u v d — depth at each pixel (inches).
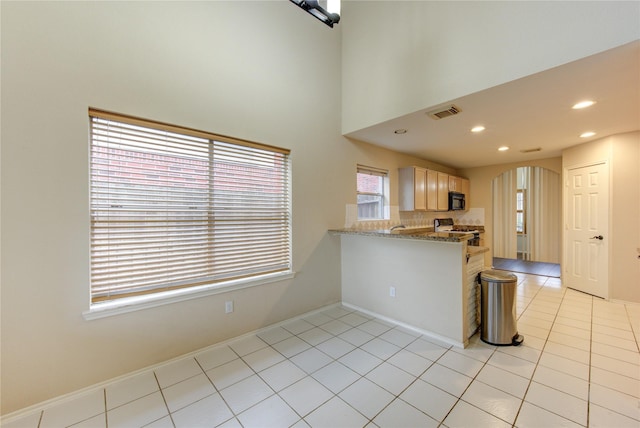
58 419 66.4
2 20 64.7
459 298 100.0
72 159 73.4
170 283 90.6
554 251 255.9
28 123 67.6
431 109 107.7
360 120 133.3
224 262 103.3
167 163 90.0
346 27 141.9
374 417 66.0
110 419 66.4
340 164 143.4
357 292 137.9
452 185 219.3
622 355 91.9
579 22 73.1
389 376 82.3
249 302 109.3
